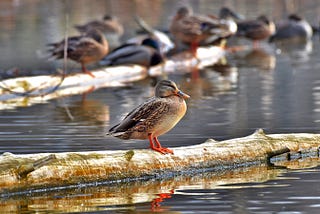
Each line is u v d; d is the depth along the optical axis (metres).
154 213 9.69
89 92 20.11
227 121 15.52
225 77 22.16
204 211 9.71
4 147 13.34
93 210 9.88
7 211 9.88
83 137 14.09
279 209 9.70
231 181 11.12
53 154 10.41
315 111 16.36
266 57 26.75
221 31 26.64
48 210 9.91
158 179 11.25
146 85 21.23
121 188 10.90
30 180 10.46
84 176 10.81
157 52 24.22
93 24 32.16
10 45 29.70
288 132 14.34
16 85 19.70
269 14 39.62
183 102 11.23
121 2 47.31
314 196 10.24
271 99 18.11
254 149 11.98
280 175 11.38
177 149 11.52
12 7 44.53
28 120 16.00
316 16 38.81
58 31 33.75
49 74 22.36
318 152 12.53
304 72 22.53
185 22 26.22
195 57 26.19
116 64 24.28
